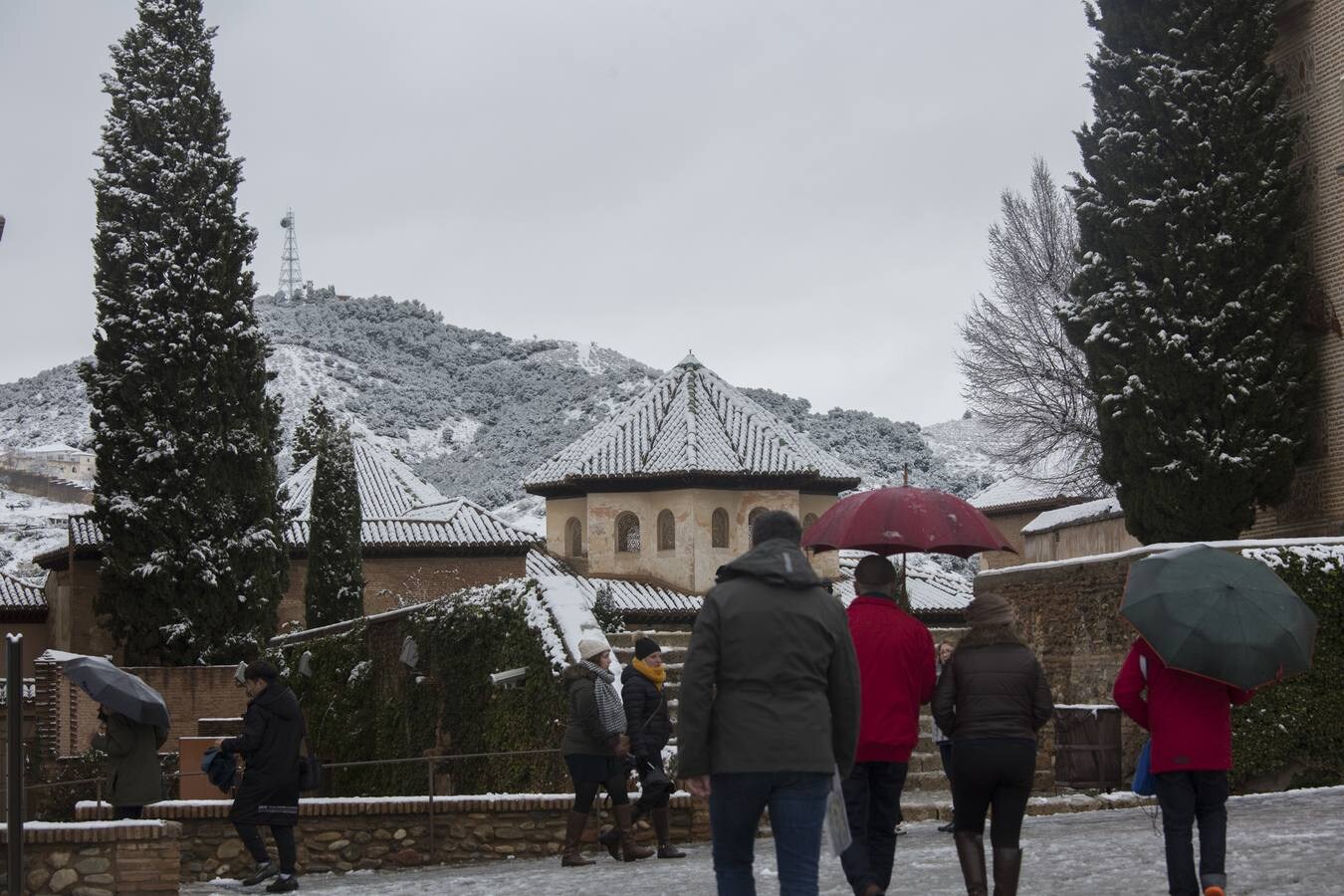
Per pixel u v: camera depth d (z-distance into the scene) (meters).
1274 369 29.31
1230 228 29.62
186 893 15.16
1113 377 30.28
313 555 49.03
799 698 7.46
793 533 7.95
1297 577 21.25
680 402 59.06
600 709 15.58
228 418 48.19
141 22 49.97
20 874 9.63
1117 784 20.89
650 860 15.96
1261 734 20.77
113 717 16.84
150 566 46.22
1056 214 54.34
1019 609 26.42
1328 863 11.77
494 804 17.44
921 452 129.75
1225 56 30.41
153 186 49.00
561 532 58.88
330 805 17.03
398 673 29.20
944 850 14.56
